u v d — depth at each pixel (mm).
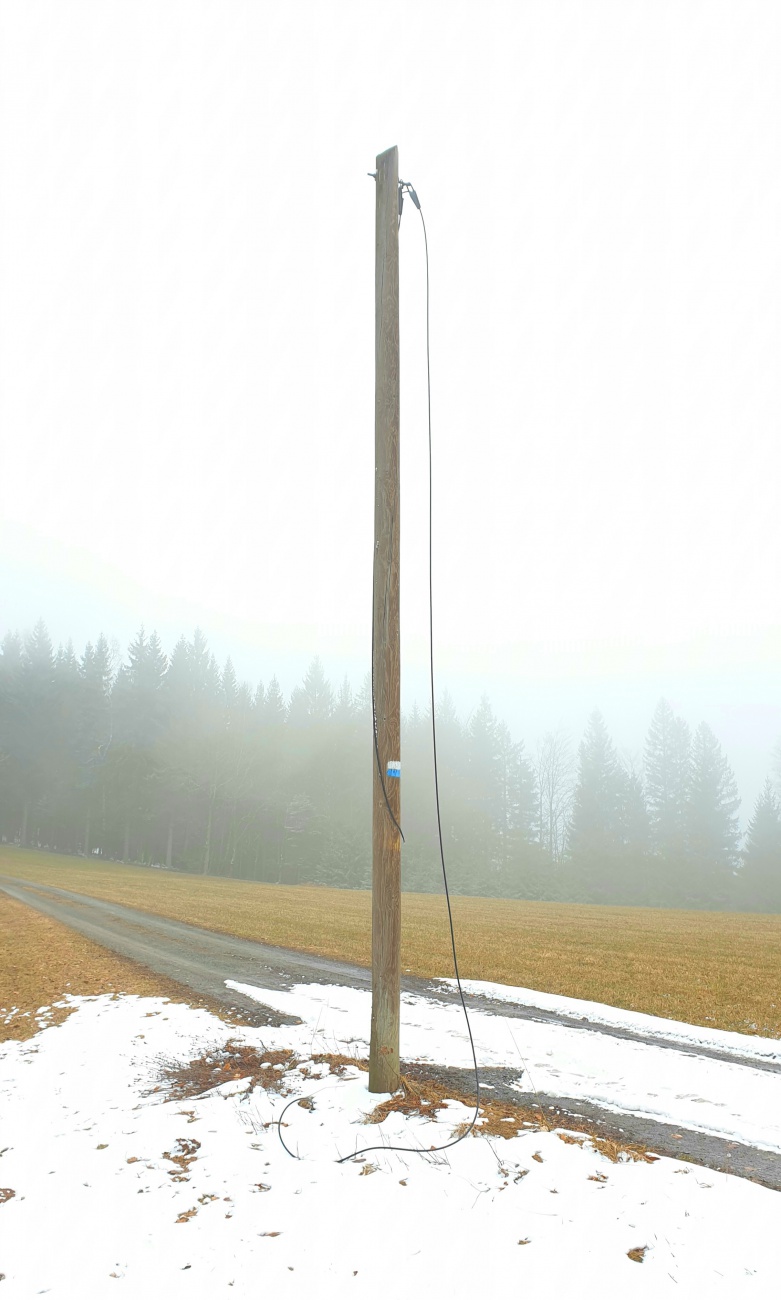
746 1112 6289
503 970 14953
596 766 79062
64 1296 3605
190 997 11289
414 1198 4348
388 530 6340
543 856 78438
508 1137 5328
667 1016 10977
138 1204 4488
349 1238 3965
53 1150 5457
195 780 68375
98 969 13875
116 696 78438
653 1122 6020
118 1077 7289
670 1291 3461
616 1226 4031
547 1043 8711
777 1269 3654
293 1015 10055
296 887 53344
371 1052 6145
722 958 17891
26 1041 9086
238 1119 5797
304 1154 5027
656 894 71125
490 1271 3629
